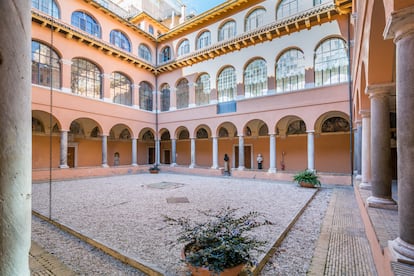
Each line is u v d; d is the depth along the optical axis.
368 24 4.44
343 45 13.10
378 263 3.37
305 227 5.80
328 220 6.34
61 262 4.00
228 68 17.80
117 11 23.44
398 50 2.82
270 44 15.46
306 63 14.01
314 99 13.54
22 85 1.00
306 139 16.66
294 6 14.98
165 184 12.69
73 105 15.31
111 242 4.67
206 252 2.95
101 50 17.25
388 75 5.11
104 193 10.20
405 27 2.69
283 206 7.75
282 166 17.45
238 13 17.27
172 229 5.46
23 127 1.01
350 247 4.48
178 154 23.92
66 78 15.08
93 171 16.25
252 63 16.56
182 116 19.84
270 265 3.80
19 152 0.99
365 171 8.11
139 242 4.68
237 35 16.77
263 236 4.93
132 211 7.14
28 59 1.04
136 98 20.02
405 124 2.73
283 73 15.07
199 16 18.89
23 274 1.00
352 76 11.64
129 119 19.22
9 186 0.95
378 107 5.31
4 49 0.94
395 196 6.85
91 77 17.02
